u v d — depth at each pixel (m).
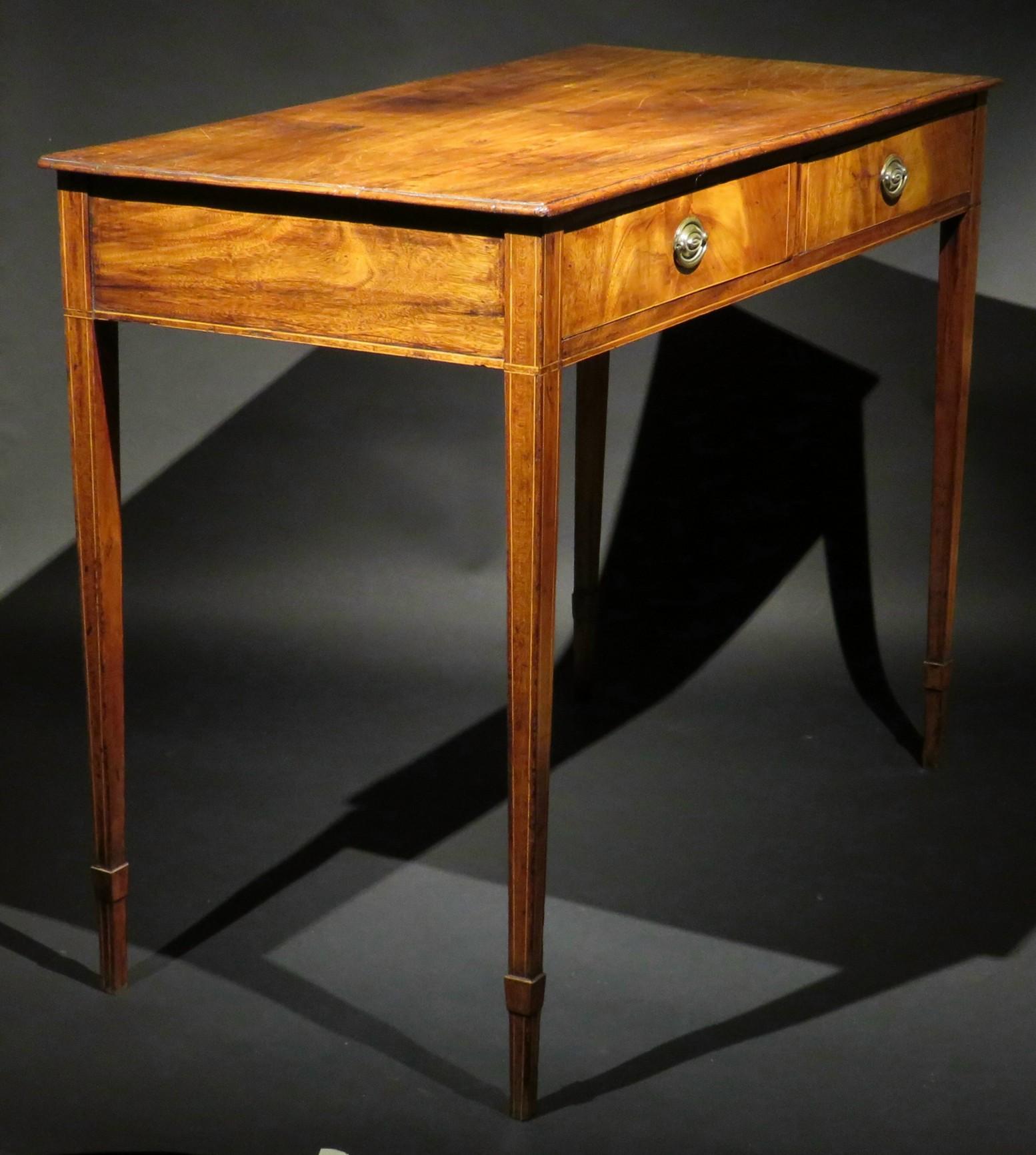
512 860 2.31
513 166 2.31
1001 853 3.02
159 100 3.75
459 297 2.18
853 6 3.58
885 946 2.76
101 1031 2.55
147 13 3.70
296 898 2.90
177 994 2.64
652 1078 2.46
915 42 3.57
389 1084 2.44
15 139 3.77
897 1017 2.58
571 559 3.89
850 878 2.95
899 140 2.88
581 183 2.19
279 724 3.47
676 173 2.29
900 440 3.75
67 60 3.73
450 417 3.81
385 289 2.22
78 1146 2.31
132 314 2.39
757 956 2.74
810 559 3.83
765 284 2.59
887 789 3.24
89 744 2.60
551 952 2.75
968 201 3.13
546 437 2.17
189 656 3.73
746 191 2.50
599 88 2.98
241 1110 2.38
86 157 2.38
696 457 3.83
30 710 3.52
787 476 3.80
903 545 3.79
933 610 3.24
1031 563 3.77
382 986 2.66
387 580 3.89
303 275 2.27
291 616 3.85
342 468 3.87
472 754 3.38
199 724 3.47
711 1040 2.54
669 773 3.31
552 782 3.28
